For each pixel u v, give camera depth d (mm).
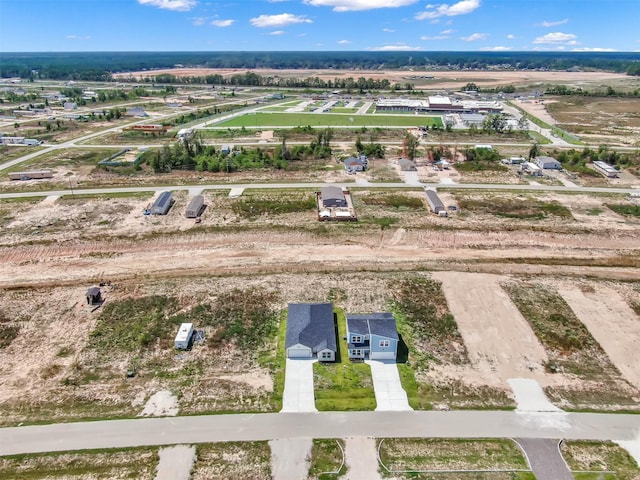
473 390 35656
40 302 46812
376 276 51531
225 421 32375
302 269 53656
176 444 30484
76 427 31812
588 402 34625
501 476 28672
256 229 63250
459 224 65312
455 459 29703
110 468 28828
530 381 36750
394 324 39469
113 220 66125
